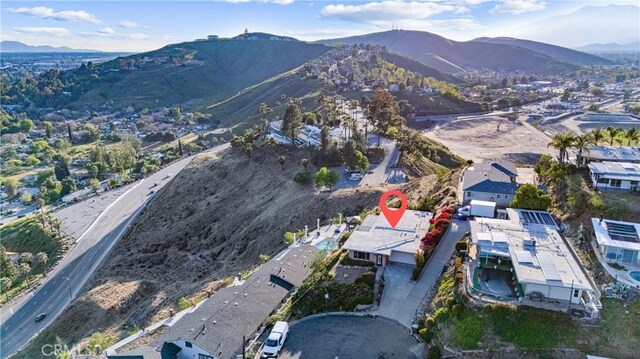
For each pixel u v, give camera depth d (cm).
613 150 7381
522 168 9006
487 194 7069
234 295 5506
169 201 12700
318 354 4325
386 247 5772
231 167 13350
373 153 12750
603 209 5709
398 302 5047
